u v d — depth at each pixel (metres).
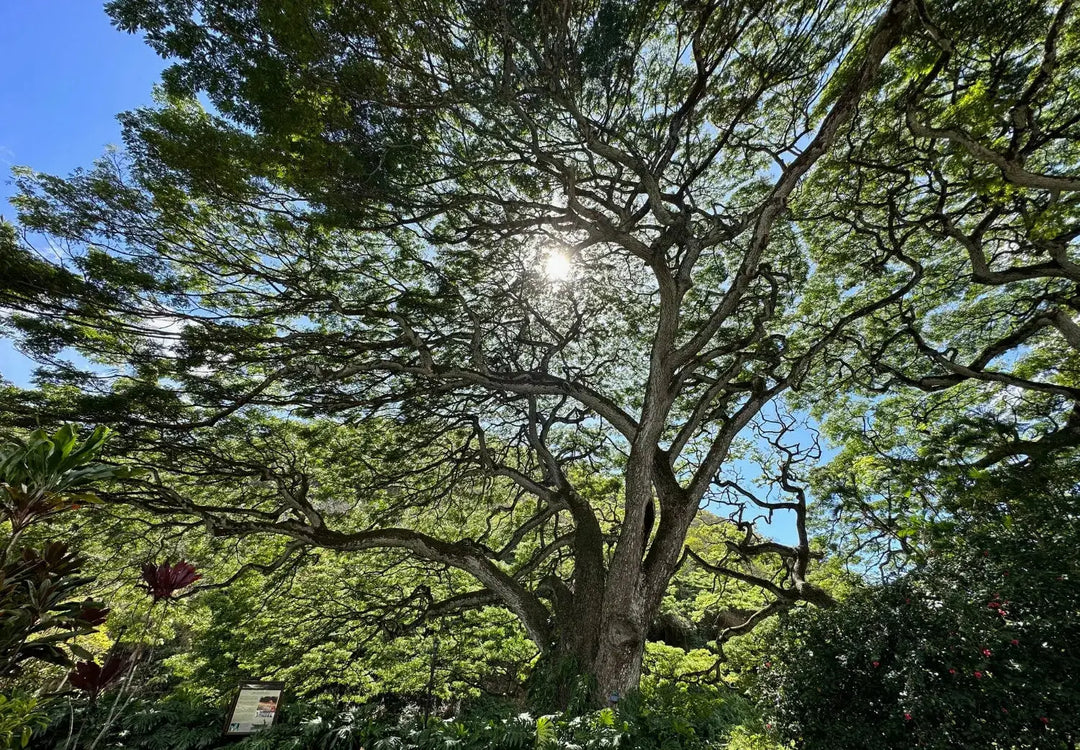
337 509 12.95
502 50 6.83
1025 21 6.73
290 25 5.07
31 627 4.09
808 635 5.94
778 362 9.98
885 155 9.22
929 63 6.81
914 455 9.19
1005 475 7.13
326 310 8.25
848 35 7.90
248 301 7.84
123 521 9.34
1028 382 8.99
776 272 9.52
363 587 12.12
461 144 7.58
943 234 9.31
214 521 8.18
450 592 12.52
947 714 4.44
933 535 6.47
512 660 14.09
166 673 16.48
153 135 5.32
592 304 11.04
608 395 12.06
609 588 7.34
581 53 7.33
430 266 8.70
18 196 5.89
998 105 6.32
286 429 10.03
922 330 11.66
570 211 8.44
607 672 6.78
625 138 8.38
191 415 8.13
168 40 4.99
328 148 5.82
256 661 12.61
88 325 6.58
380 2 5.52
